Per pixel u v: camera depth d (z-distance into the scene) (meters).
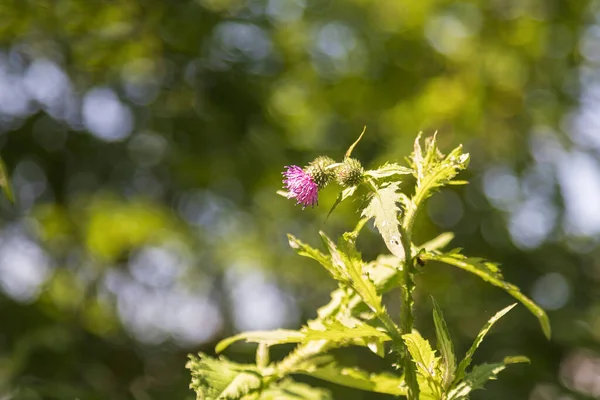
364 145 9.16
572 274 8.44
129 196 8.58
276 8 8.37
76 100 7.53
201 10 7.03
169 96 7.44
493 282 2.38
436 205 8.90
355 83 9.48
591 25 9.55
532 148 9.67
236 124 7.38
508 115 9.61
